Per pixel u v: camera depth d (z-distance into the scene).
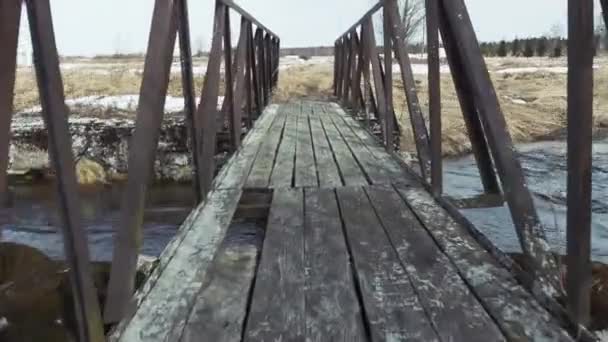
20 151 8.86
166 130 8.77
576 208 1.35
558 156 10.58
